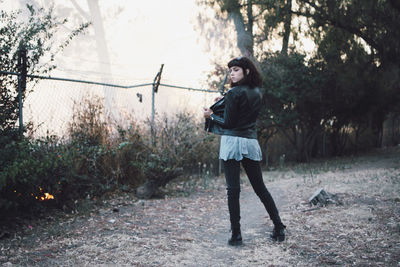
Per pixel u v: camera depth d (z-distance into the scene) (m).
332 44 9.83
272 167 9.18
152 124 6.06
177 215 4.28
